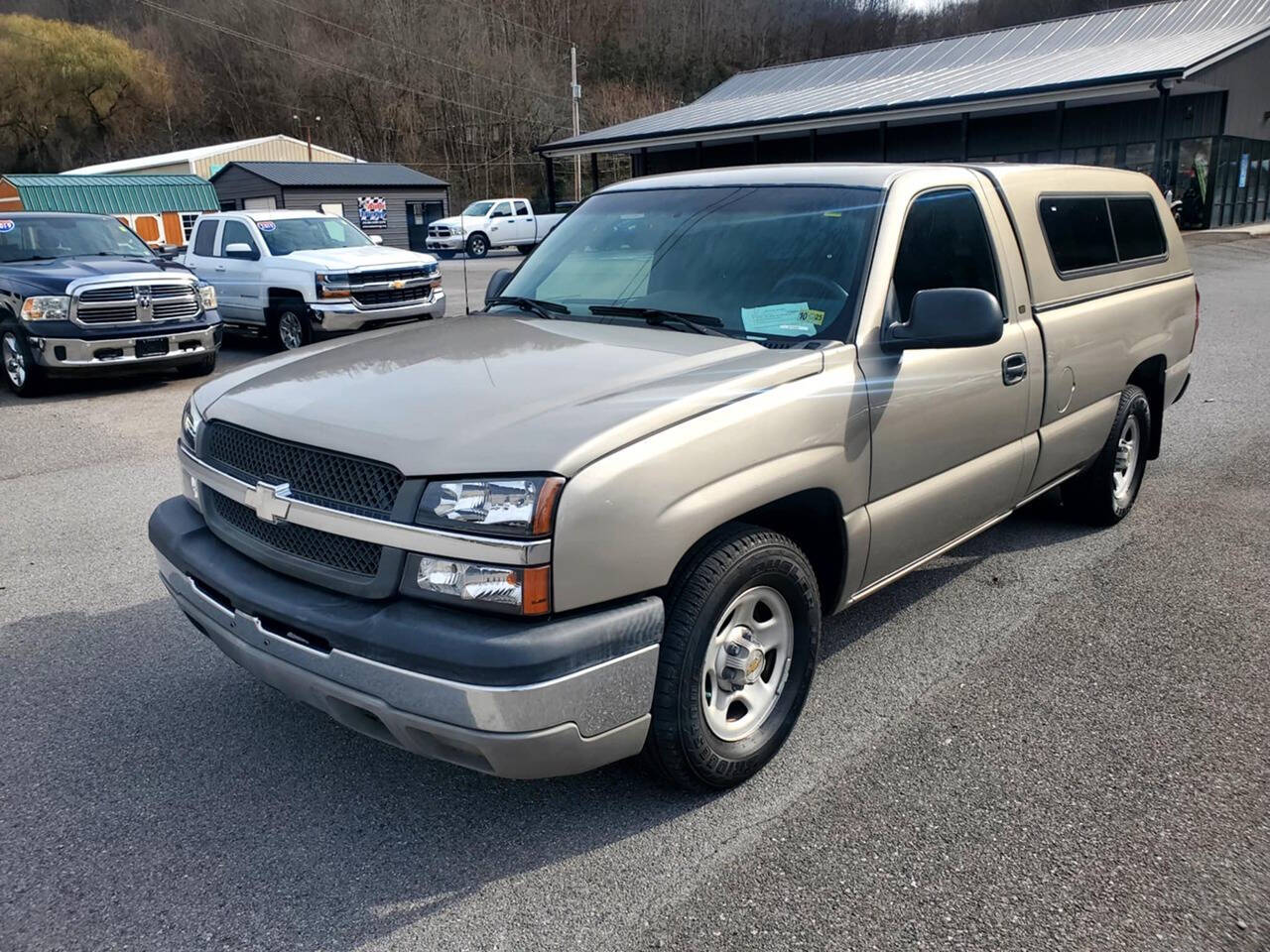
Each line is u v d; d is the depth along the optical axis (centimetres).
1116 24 3331
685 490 267
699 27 7562
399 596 256
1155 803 300
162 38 6825
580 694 249
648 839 288
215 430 314
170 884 271
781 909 257
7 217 1136
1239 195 3025
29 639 430
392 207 4003
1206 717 350
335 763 331
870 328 334
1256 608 441
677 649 276
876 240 350
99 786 318
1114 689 371
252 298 1338
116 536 571
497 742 243
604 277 396
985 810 298
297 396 304
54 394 1059
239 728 354
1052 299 442
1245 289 1686
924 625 432
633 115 6881
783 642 320
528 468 246
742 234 378
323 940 250
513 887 269
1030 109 3045
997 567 497
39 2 6788
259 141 4666
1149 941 244
